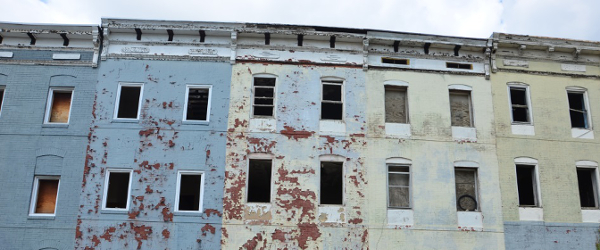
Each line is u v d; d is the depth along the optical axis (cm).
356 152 1788
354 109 1838
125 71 1820
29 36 1825
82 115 1762
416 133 1836
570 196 1831
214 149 1747
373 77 1883
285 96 1828
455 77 1925
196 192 1719
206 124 1772
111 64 1827
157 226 1662
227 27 1838
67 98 1812
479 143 1850
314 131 1795
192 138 1755
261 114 1828
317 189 1734
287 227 1689
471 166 1822
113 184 1712
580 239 1786
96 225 1653
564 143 1891
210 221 1675
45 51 1828
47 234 1641
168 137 1752
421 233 1730
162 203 1684
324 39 1883
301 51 1886
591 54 2006
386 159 1794
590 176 1894
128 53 1838
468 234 1747
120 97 1808
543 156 1864
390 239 1712
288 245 1675
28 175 1694
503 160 1842
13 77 1795
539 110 1920
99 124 1753
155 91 1805
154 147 1739
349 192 1744
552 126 1906
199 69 1839
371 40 1897
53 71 1808
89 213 1662
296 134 1786
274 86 1850
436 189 1783
